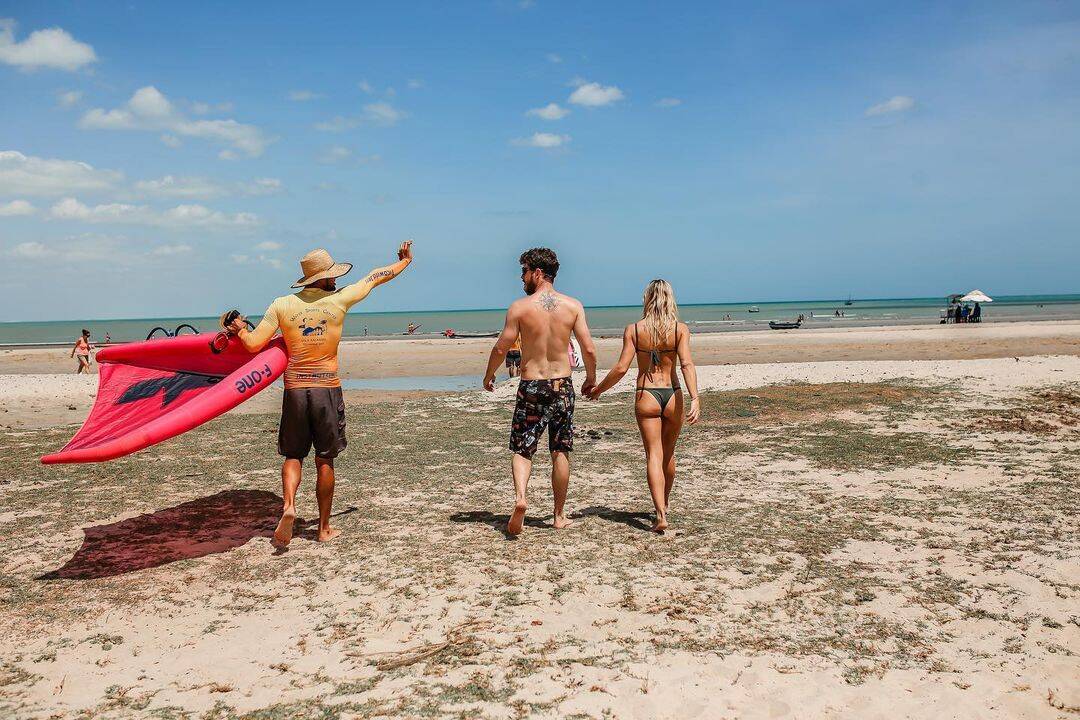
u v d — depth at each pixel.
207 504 6.84
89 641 3.89
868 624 4.01
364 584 4.70
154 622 4.14
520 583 4.66
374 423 11.87
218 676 3.47
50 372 28.97
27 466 8.58
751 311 119.88
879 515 6.10
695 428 10.79
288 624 4.10
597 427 11.18
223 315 5.40
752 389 15.14
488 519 6.20
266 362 5.41
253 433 10.85
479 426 11.51
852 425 10.64
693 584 4.61
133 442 4.82
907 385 14.77
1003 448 8.79
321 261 5.49
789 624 4.02
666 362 5.78
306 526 6.10
